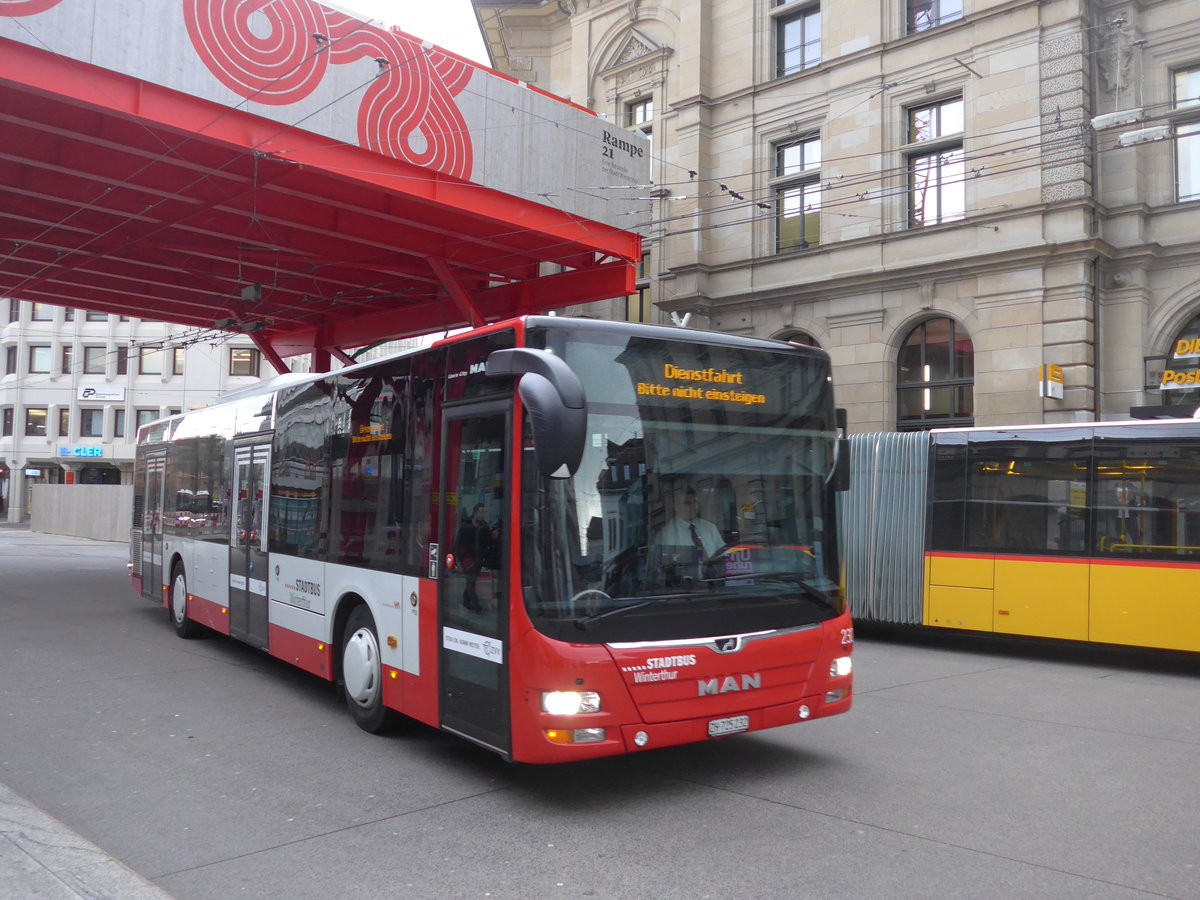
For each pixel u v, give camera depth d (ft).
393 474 23.20
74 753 22.31
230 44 42.42
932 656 38.83
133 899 13.94
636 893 14.37
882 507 42.01
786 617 19.74
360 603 24.98
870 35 69.41
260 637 30.76
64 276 73.15
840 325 69.82
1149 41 60.08
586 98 88.94
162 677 31.55
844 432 21.86
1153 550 34.55
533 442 17.72
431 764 21.48
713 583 18.88
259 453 31.91
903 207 67.56
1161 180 59.88
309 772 20.85
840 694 20.44
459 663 19.77
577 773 20.80
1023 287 60.80
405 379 22.94
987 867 15.34
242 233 59.11
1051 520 37.04
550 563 17.53
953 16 66.74
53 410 171.83
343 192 52.08
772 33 77.10
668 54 82.48
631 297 86.48
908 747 23.07
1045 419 59.52
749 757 22.09
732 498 19.54
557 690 17.13
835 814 18.02
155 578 43.73
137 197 53.57
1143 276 59.31
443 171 50.14
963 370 65.00
